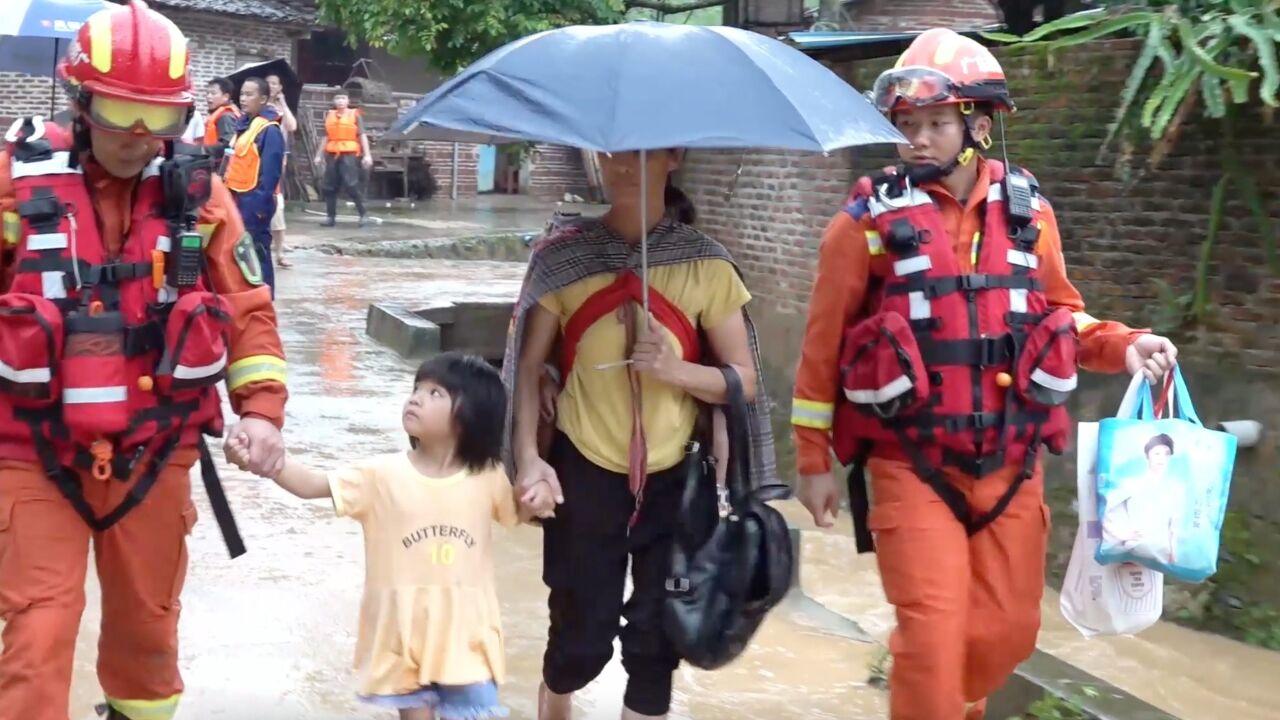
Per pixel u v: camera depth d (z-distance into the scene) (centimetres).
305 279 1563
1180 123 763
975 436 353
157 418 315
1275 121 720
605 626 374
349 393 932
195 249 315
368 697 362
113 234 312
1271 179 728
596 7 1273
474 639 364
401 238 2080
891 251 357
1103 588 367
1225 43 704
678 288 364
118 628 337
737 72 322
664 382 357
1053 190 834
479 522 367
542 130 315
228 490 684
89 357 305
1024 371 353
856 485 385
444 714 368
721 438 379
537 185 3297
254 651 477
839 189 1023
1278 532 731
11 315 297
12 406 307
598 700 465
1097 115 809
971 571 366
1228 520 751
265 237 1147
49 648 303
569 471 370
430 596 360
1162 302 786
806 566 819
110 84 290
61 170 306
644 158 339
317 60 3191
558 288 361
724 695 483
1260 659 714
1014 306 357
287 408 873
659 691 383
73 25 704
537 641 520
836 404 378
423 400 360
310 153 2762
